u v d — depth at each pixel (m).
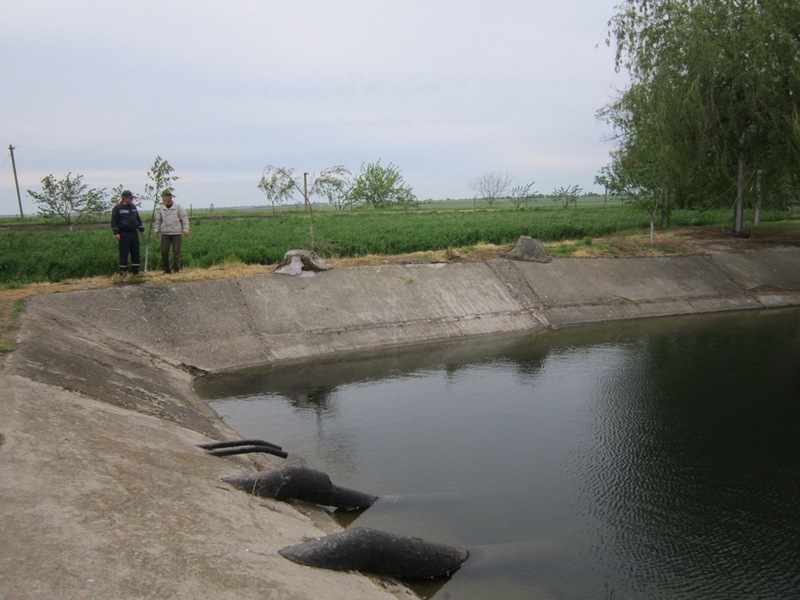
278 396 13.08
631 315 21.50
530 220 37.66
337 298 18.48
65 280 17.69
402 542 6.61
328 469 9.46
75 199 36.00
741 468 9.40
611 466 9.55
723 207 45.88
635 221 36.91
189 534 5.60
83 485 5.93
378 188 74.62
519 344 17.73
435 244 25.66
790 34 23.89
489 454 10.05
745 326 19.72
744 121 25.70
